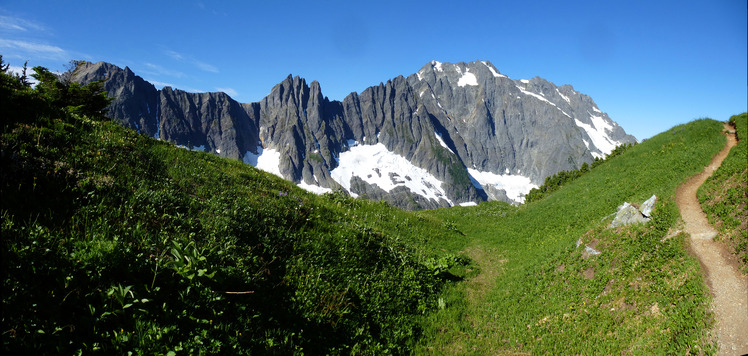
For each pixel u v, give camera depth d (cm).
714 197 1717
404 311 1327
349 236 1622
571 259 1759
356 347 1000
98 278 679
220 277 853
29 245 651
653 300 1177
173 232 992
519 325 1350
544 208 3222
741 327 958
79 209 856
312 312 1012
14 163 867
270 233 1277
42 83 2027
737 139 2734
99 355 578
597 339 1143
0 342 502
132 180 1166
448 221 3234
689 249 1363
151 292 725
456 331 1296
